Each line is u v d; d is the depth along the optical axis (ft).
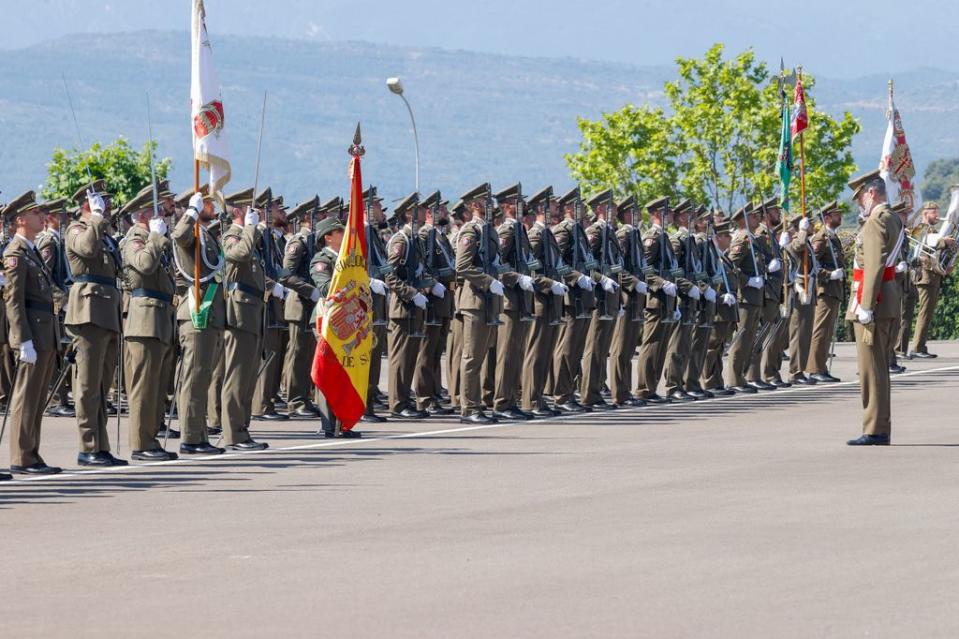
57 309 111.34
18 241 83.51
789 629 49.14
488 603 52.65
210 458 90.12
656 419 110.01
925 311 169.58
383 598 53.57
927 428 100.99
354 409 99.14
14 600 54.08
